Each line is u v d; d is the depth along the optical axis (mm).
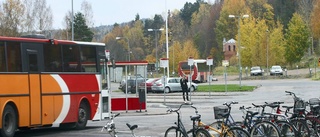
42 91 20406
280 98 43969
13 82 18906
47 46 20969
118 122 26391
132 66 33438
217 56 155125
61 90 21500
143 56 149250
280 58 105750
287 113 17266
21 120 19188
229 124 14359
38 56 20391
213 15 167375
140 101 32938
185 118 27953
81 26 95562
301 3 144375
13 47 19156
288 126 14984
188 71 86188
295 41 106188
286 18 157000
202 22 170375
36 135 20812
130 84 33625
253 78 94688
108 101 24875
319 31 118625
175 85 61219
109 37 157625
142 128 22734
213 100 44438
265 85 69250
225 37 154625
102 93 24422
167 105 39938
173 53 108562
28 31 79312
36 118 19984
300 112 15680
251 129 14562
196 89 60000
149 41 158125
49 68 20938
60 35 95000
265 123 14484
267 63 100250
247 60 104875
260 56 102750
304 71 102250
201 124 14414
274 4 162500
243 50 104875
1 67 18438
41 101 20297
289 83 72125
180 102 43000
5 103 18406
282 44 106938
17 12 75938
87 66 23391
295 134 14992
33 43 20219
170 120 27094
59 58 21562
